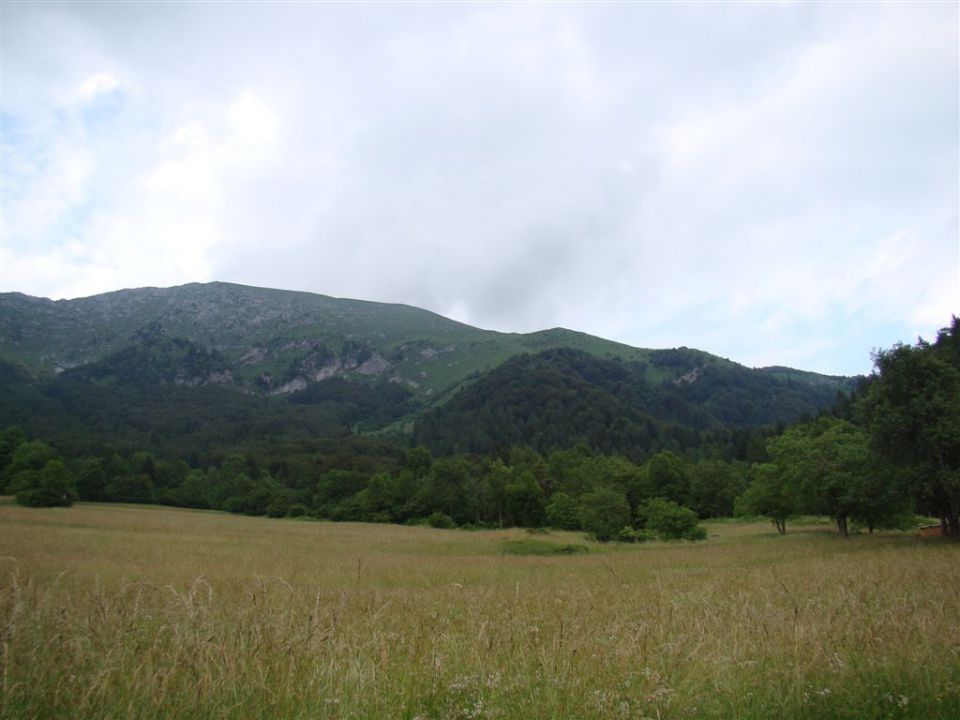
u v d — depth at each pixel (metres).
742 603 9.16
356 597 10.98
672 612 8.28
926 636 6.30
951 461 34.19
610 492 53.81
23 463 89.44
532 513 91.19
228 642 5.30
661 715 4.67
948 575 13.05
